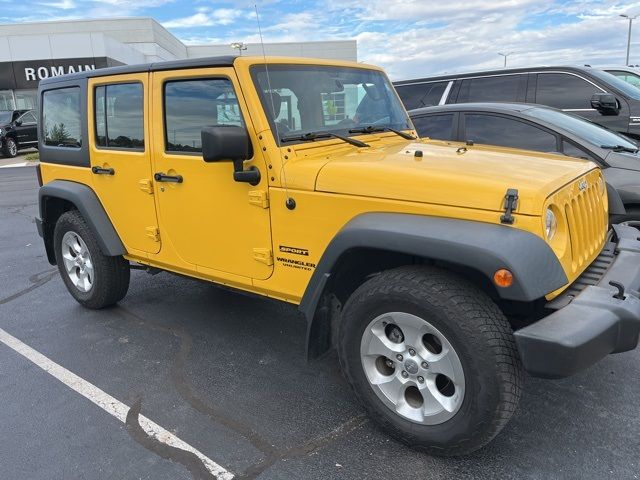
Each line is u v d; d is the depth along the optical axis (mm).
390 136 3682
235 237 3189
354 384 2771
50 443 2846
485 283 2461
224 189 3156
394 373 2643
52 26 40812
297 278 2953
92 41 26641
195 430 2922
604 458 2576
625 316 2316
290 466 2605
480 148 3305
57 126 4461
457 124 5578
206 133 2727
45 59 26516
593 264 2836
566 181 2574
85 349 3955
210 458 2686
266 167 2918
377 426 2871
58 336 4195
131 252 4035
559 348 2150
